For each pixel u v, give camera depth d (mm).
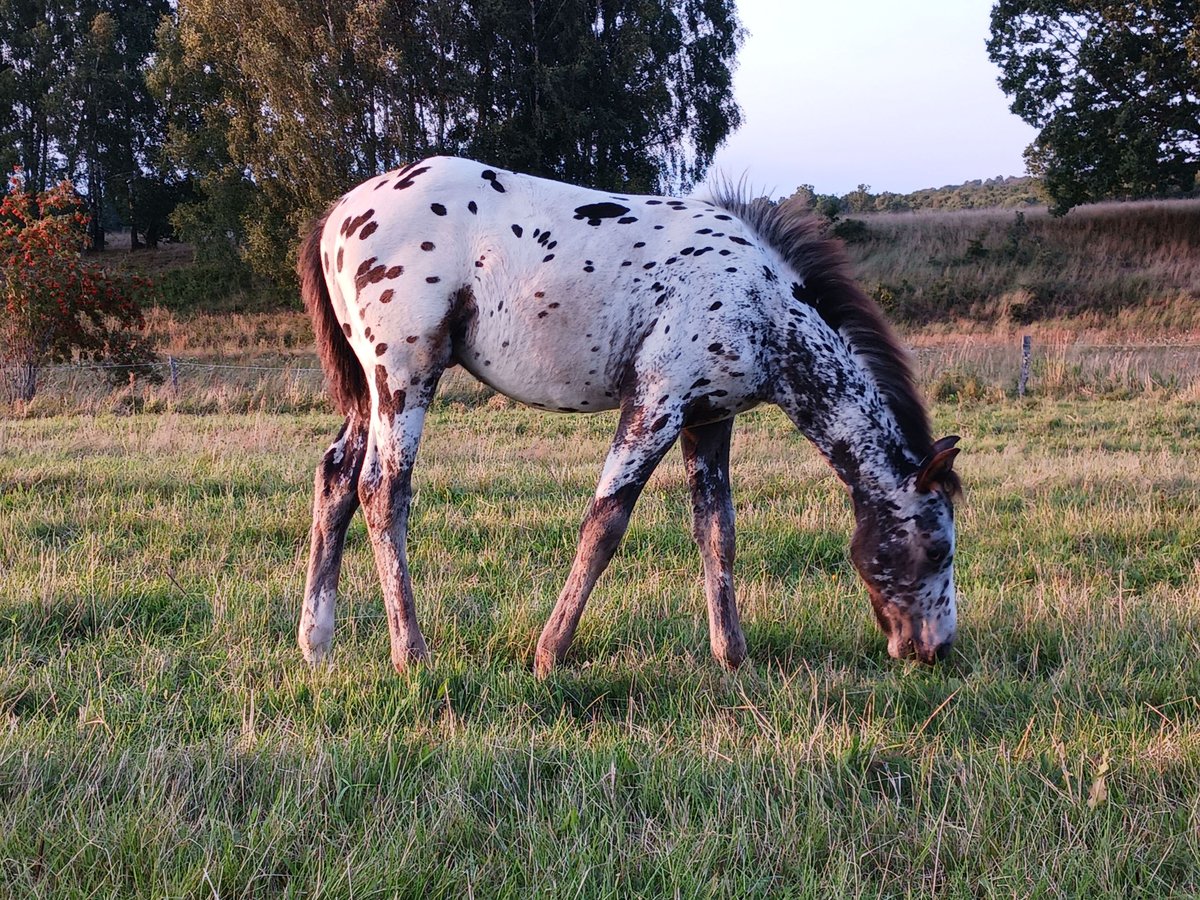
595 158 29141
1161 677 3719
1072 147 30922
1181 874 2441
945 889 2354
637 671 3820
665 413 3855
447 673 3695
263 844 2389
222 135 30516
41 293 14188
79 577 4672
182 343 24828
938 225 34812
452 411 12266
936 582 4051
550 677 3742
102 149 39562
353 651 4098
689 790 2740
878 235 34406
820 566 5598
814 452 9125
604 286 3881
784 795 2719
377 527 3986
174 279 32750
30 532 5586
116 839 2352
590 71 27250
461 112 27156
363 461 4191
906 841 2543
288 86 26359
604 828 2525
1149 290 27156
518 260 3908
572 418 11633
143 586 4645
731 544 4164
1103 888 2352
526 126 27875
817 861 2447
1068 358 16594
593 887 2273
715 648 4090
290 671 3775
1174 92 29984
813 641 4320
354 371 4320
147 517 6008
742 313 3896
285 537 5816
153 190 39375
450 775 2760
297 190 27859
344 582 4926
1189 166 30172
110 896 2158
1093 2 30125
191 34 28594
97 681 3551
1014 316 26516
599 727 3340
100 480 6973
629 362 3932
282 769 2760
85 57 38062
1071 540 5895
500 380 4113
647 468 3883
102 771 2699
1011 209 38156
